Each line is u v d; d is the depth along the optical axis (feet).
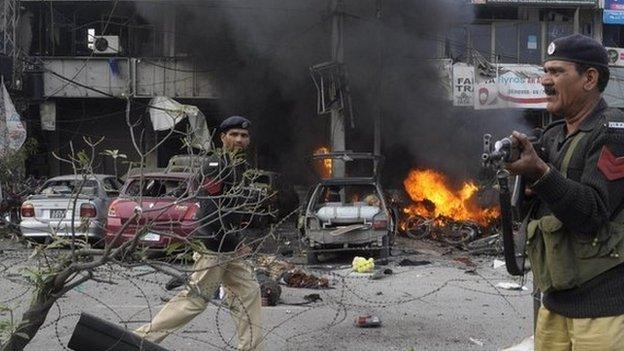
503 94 69.21
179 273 12.61
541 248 7.86
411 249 48.19
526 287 29.78
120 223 35.88
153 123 71.77
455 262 41.34
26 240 12.05
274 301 25.50
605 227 7.30
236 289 15.80
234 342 19.56
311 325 22.26
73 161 11.16
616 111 7.41
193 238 12.24
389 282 32.45
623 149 7.21
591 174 7.22
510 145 6.99
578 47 7.57
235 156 14.37
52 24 75.46
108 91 74.02
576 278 7.48
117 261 10.73
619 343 7.34
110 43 73.92
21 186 60.59
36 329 10.84
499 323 22.81
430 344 19.88
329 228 40.70
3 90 64.39
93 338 11.47
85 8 75.97
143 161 11.40
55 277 10.76
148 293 27.43
